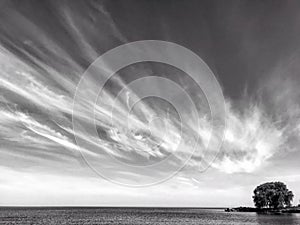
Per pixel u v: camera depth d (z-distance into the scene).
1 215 89.06
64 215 92.44
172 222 63.53
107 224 58.53
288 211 87.44
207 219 71.88
